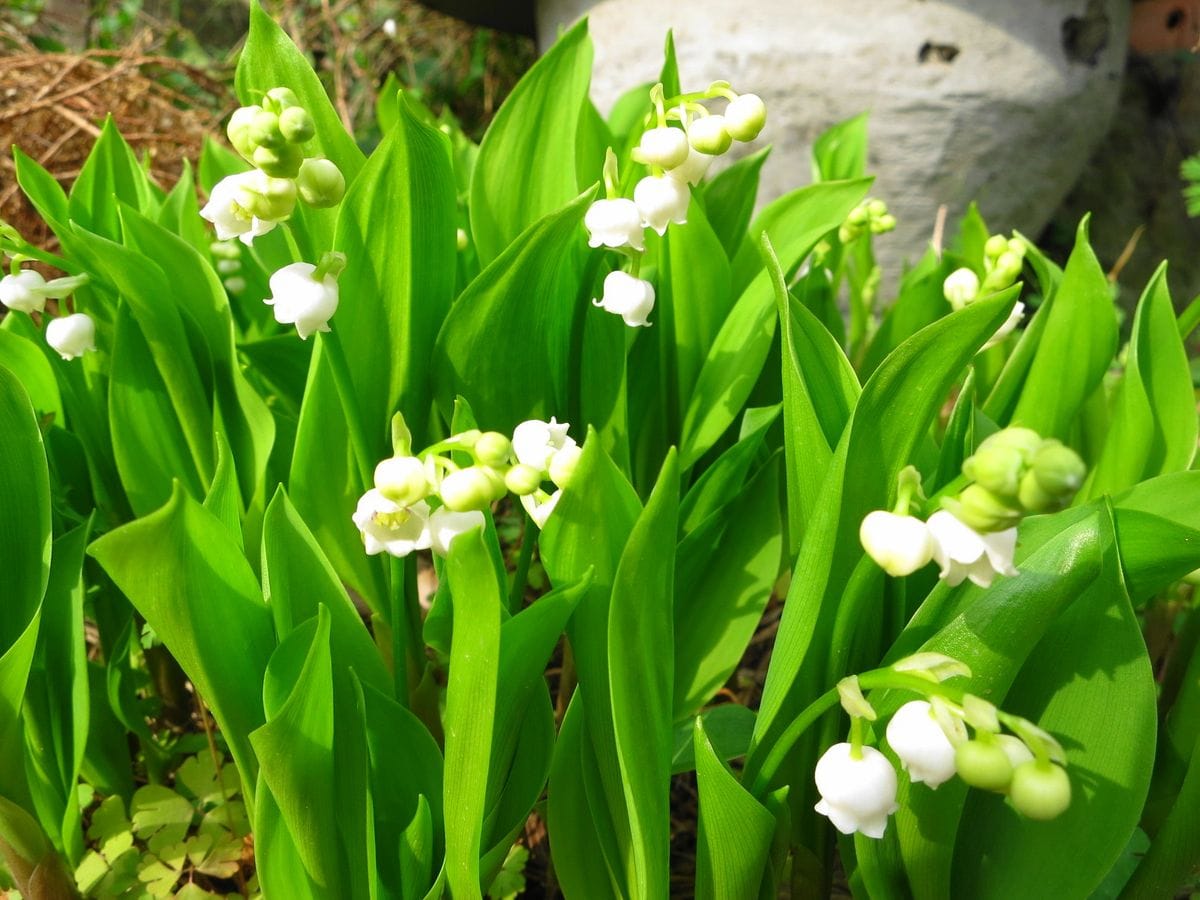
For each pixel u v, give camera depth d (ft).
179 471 0.55
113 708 0.54
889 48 1.17
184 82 1.76
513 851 0.53
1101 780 0.34
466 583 0.30
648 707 0.35
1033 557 0.34
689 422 0.54
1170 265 1.56
